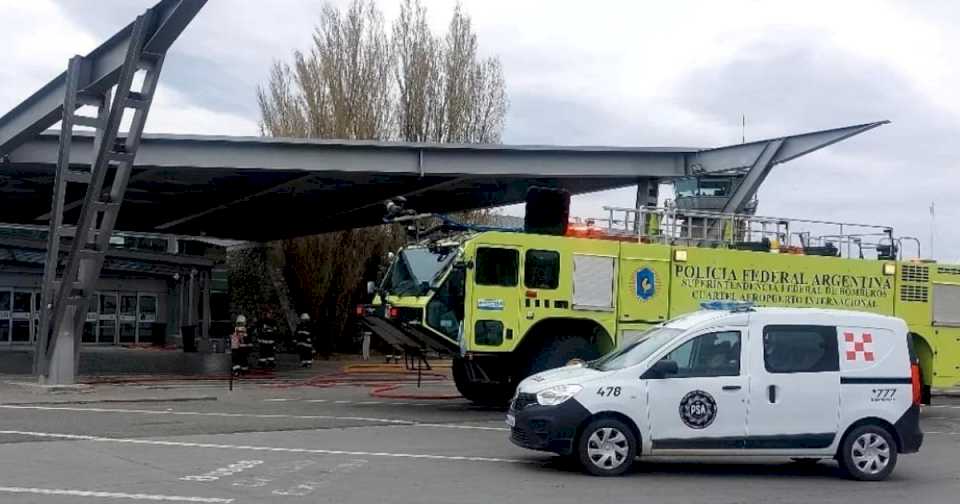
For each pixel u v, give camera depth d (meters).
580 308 16.02
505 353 15.71
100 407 16.61
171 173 22.81
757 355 10.55
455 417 15.78
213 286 39.97
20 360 29.75
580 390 10.28
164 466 10.34
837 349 10.73
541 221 16.59
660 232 17.38
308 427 14.01
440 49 36.78
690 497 9.36
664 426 10.35
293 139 21.81
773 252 17.39
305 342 29.88
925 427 16.12
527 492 9.34
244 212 30.78
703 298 16.73
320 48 35.12
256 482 9.52
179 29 17.09
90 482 9.37
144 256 34.50
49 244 19.42
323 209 29.73
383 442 12.55
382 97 35.59
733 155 22.59
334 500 8.73
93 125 18.84
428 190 26.62
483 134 36.94
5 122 20.73
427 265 16.20
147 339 39.25
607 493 9.41
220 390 20.83
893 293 17.69
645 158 23.52
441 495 9.08
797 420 10.51
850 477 10.69
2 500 8.48
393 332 16.61
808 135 21.09
